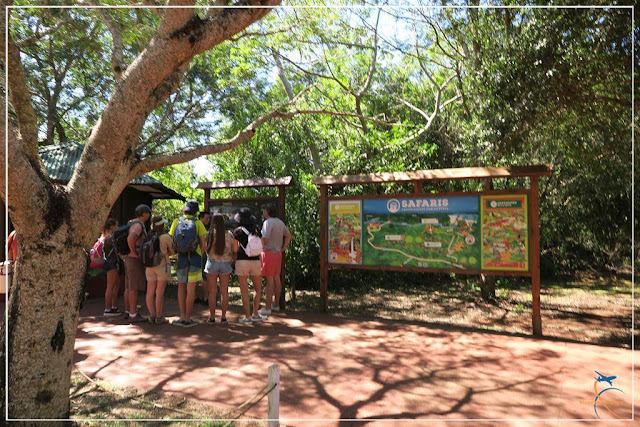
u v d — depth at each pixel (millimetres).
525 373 4926
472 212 7246
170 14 3637
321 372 4965
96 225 3717
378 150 11484
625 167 9172
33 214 3340
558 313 8547
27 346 3400
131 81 3656
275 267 8211
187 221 7176
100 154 3662
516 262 6895
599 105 7484
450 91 15523
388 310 8766
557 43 6625
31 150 3547
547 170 6578
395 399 4207
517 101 6832
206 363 5270
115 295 8188
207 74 13000
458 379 4738
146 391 4410
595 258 15406
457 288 11516
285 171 12734
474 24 8273
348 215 8320
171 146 15242
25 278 3432
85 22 8648
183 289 7156
